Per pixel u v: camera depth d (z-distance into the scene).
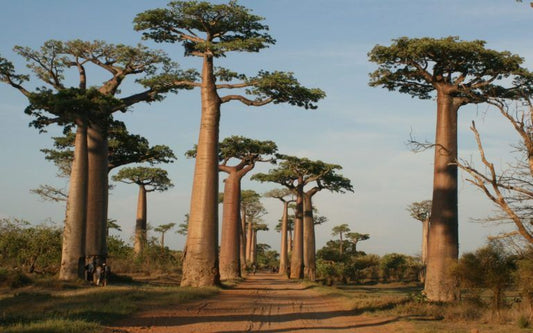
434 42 19.03
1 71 23.19
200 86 25.52
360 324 13.40
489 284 14.23
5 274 20.56
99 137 25.83
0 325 10.25
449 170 20.03
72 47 24.88
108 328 10.73
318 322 13.56
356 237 80.69
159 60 26.16
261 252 112.75
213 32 25.27
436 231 19.84
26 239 27.27
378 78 21.77
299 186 46.03
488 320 13.80
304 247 46.19
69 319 11.17
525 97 11.25
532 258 12.44
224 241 37.50
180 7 24.12
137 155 34.22
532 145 10.96
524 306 13.70
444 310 15.62
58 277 23.77
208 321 12.74
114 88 26.20
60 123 24.64
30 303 15.12
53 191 41.06
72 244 23.34
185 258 24.64
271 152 38.62
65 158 41.97
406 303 18.00
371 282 47.78
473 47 18.81
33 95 22.73
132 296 17.17
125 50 25.31
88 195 25.31
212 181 24.83
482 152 10.90
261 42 23.34
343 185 45.50
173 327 11.49
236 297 20.62
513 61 18.97
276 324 12.81
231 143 37.81
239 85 25.09
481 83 19.95
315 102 25.89
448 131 20.27
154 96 27.05
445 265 19.42
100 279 22.78
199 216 24.62
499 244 14.27
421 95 22.62
